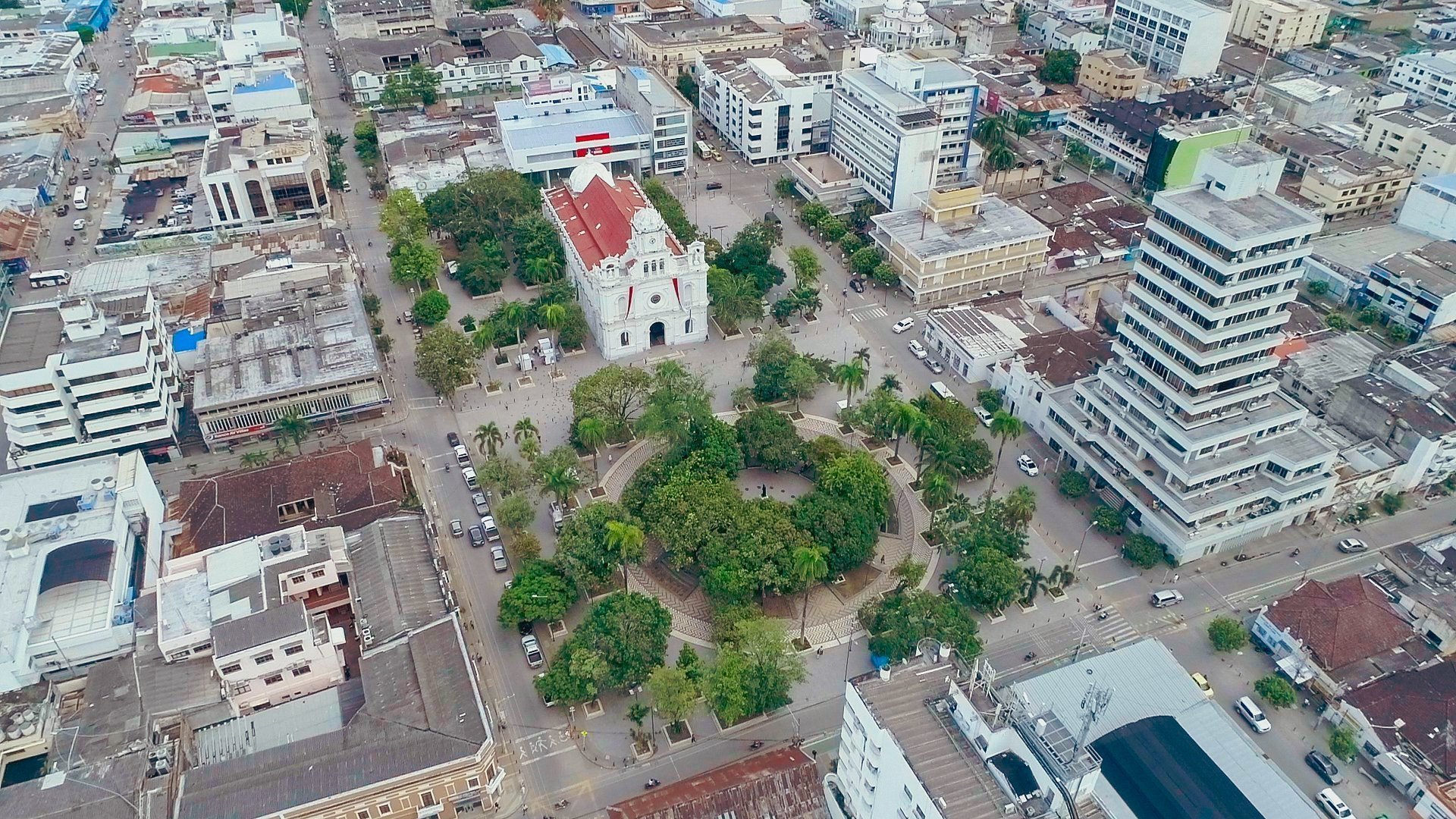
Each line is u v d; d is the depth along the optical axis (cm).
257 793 11400
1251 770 11419
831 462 16862
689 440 17125
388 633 13625
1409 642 14025
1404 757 12544
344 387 18738
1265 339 14938
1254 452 15862
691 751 13188
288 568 14138
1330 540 16575
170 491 17450
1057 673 12506
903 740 10144
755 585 14425
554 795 12606
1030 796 9588
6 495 15200
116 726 12431
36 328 17500
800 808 11750
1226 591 15600
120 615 13800
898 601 14400
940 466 16338
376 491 16500
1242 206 14438
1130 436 16362
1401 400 17625
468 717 12275
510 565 16038
